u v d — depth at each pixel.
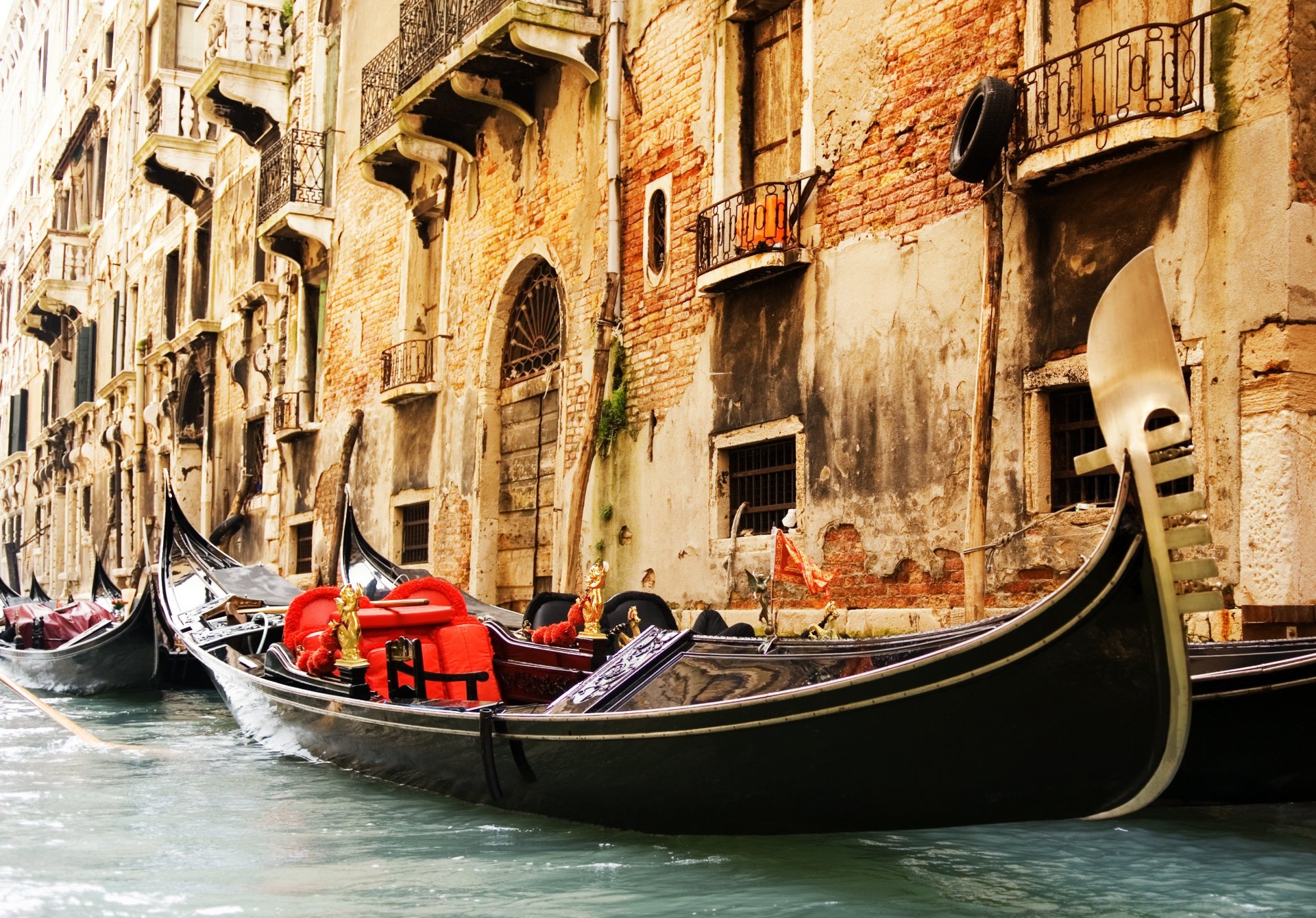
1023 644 4.34
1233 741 5.95
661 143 11.45
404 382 15.42
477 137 14.61
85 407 31.81
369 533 16.83
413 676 6.87
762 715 4.76
